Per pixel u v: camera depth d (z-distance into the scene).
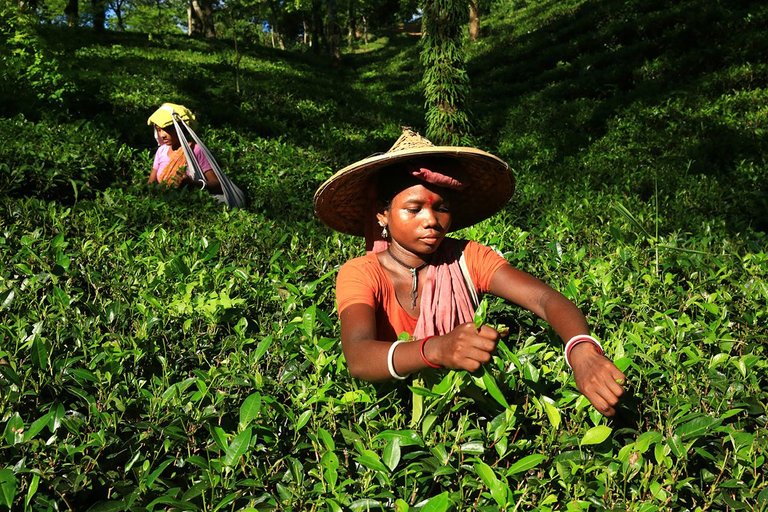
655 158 11.08
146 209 5.00
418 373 1.80
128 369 2.31
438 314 1.93
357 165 1.90
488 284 2.01
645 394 2.12
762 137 11.00
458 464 1.70
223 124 12.91
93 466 1.80
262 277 3.39
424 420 1.67
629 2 23.16
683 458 1.71
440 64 10.24
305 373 2.26
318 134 14.77
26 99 10.40
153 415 1.93
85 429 1.92
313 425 1.89
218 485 1.66
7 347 2.26
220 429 1.69
